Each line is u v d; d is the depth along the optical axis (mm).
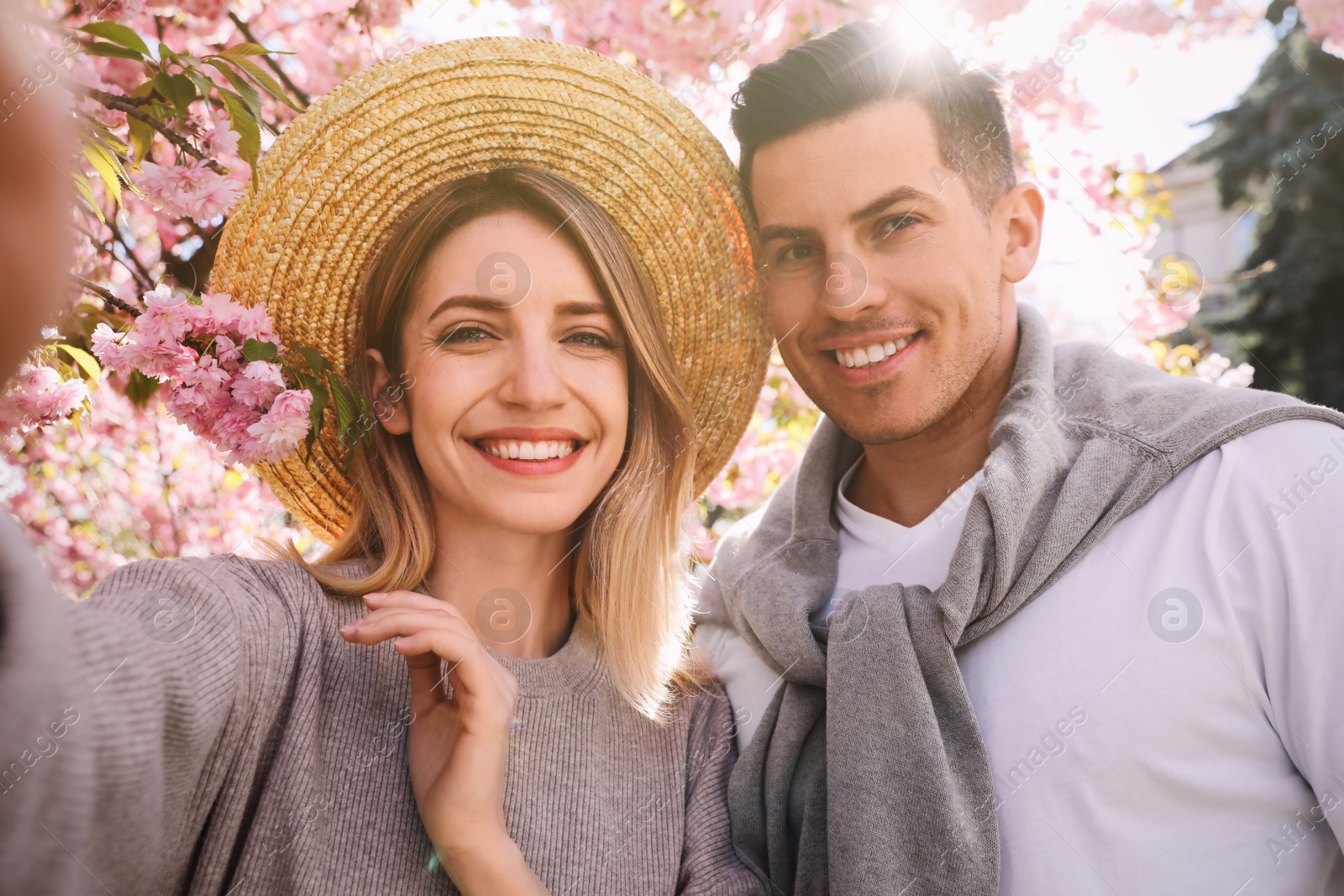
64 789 735
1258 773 1179
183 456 3336
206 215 1372
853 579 1475
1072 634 1241
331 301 1410
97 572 3219
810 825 1287
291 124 1392
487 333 1259
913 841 1185
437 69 1389
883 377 1428
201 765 979
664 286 1494
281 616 1142
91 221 1950
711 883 1270
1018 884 1190
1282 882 1162
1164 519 1266
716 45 3010
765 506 1699
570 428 1265
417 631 1080
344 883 1079
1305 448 1229
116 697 819
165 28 2477
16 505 3160
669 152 1472
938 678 1246
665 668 1403
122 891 839
